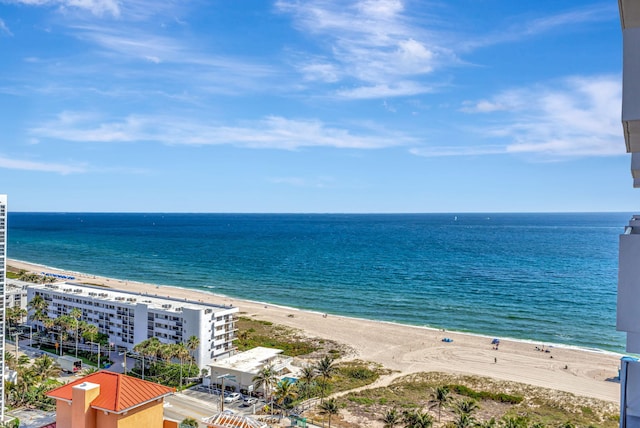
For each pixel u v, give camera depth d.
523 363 129.62
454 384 112.88
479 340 151.88
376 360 131.50
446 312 192.38
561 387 112.38
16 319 150.88
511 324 175.00
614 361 132.12
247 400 102.38
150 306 128.25
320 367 105.19
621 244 9.97
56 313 147.88
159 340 124.06
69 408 41.12
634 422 11.38
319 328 164.00
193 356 117.62
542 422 92.38
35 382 99.69
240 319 174.62
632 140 9.58
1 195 79.50
